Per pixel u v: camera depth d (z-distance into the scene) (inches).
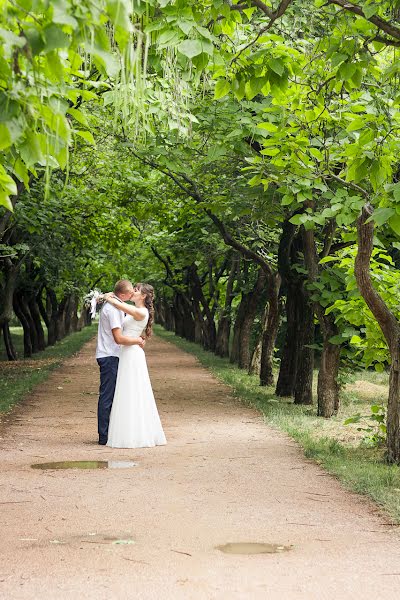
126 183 1024.2
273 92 326.3
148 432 491.2
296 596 211.9
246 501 337.4
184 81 272.7
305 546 266.2
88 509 319.0
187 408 719.1
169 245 1262.3
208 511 317.4
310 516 311.7
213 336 1695.4
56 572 233.5
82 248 1256.2
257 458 450.3
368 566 241.8
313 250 700.0
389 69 338.6
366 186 508.1
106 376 501.4
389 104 452.4
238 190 708.7
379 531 289.3
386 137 365.7
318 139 490.0
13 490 355.3
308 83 444.5
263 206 653.3
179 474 398.3
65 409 690.8
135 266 2007.9
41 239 1097.4
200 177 790.5
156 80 442.9
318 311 691.4
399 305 469.1
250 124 584.1
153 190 1027.9
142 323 494.0
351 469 411.8
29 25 152.5
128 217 1163.9
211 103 598.2
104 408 500.7
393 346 450.3
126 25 149.4
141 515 309.4
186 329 2138.3
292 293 848.9
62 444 496.1
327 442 511.5
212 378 1076.5
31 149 166.9
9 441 501.0
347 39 346.3
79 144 806.5
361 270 441.7
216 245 1106.1
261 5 312.8
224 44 373.4
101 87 624.4
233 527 291.9
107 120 766.5
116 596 211.2
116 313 493.4
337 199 501.4
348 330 635.5
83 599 208.5
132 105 201.2
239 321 1326.3
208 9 319.6
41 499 337.1
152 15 272.8
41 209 912.9
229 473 402.3
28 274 1382.9
